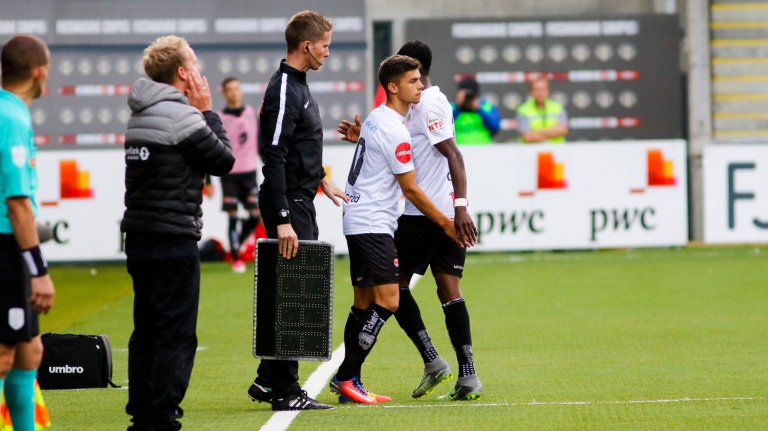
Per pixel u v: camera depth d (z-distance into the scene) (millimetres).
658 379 29125
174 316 22203
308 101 25969
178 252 22172
